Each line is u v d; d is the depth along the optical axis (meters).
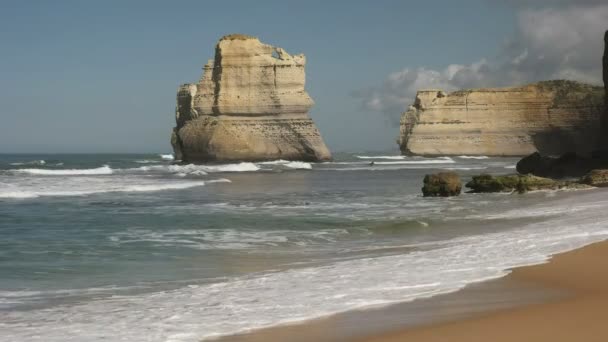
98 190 39.66
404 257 14.90
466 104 154.00
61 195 36.41
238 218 25.42
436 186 35.78
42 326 9.41
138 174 65.19
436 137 153.38
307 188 46.16
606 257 13.10
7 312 10.42
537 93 153.12
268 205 31.86
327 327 8.67
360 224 23.31
